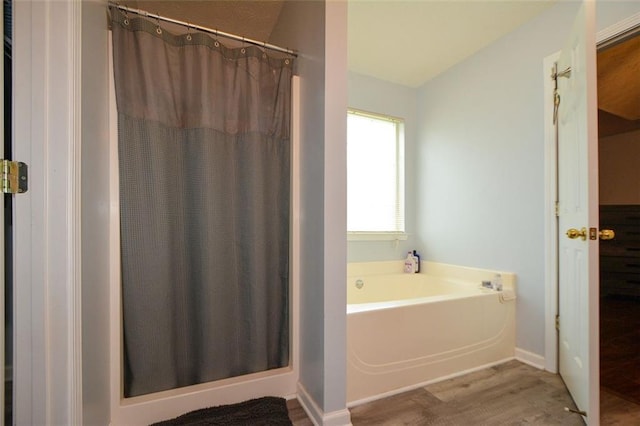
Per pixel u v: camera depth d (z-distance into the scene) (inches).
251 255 61.2
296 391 63.1
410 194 114.3
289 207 65.8
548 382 68.2
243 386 58.6
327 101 53.0
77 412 34.9
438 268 103.7
